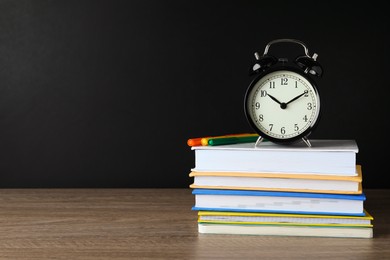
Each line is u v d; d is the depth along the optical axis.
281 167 1.82
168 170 2.95
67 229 1.93
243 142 2.04
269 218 1.83
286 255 1.62
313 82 1.86
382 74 2.85
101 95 2.95
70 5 2.94
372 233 1.79
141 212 2.19
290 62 2.88
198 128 2.93
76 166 2.97
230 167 1.85
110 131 2.96
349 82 2.87
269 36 2.88
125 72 2.94
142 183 2.96
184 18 2.91
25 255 1.63
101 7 2.94
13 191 2.75
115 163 2.96
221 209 1.85
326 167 1.80
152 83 2.94
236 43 2.90
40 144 2.98
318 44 2.87
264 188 1.83
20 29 2.95
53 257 1.61
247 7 2.88
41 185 2.98
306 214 1.81
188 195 2.59
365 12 2.84
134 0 2.93
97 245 1.73
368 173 2.88
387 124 2.86
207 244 1.73
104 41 2.94
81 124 2.96
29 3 2.94
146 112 2.94
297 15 2.87
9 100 2.97
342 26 2.86
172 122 2.94
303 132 1.86
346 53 2.86
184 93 2.93
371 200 2.44
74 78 2.96
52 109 2.97
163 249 1.68
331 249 1.67
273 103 1.88
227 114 2.91
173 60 2.93
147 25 2.93
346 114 2.88
